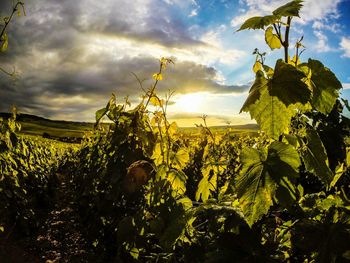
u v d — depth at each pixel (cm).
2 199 656
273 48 145
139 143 371
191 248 180
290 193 124
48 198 987
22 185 828
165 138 358
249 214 127
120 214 434
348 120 197
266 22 131
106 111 413
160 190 250
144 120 388
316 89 137
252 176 129
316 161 141
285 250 148
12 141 581
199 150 582
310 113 195
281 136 145
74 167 1404
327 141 194
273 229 153
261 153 132
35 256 657
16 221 719
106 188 466
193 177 717
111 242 473
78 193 800
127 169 336
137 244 264
